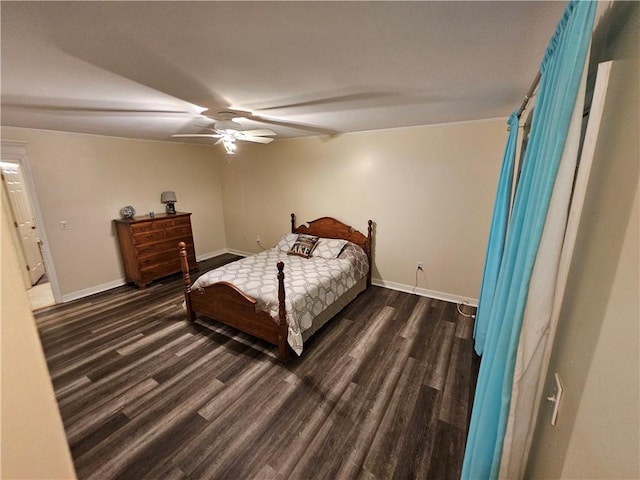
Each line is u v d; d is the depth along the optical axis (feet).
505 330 3.03
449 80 6.31
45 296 13.44
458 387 7.41
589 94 2.94
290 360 8.55
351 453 5.69
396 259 13.56
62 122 10.16
